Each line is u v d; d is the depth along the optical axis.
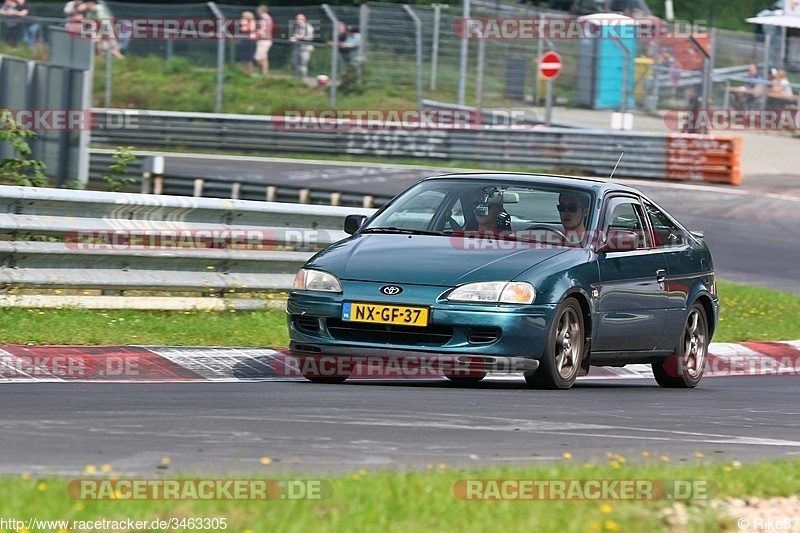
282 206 38.00
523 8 109.00
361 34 112.75
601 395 27.75
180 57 121.06
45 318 31.36
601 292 28.77
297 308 27.27
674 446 20.31
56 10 113.88
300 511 13.16
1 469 15.61
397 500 13.83
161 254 34.72
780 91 111.25
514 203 29.86
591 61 109.19
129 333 30.89
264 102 113.19
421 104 105.94
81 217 34.12
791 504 15.12
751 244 69.25
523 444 19.50
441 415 22.20
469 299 26.22
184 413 21.14
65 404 21.73
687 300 32.59
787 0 114.25
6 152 59.53
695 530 13.46
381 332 26.58
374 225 30.11
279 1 129.62
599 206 29.98
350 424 20.56
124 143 106.44
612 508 14.14
